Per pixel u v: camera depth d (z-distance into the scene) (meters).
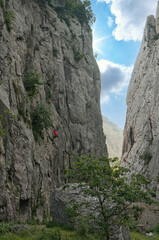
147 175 57.59
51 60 43.47
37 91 31.30
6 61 23.39
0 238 9.62
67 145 42.53
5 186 17.33
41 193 24.44
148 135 67.44
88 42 62.72
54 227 12.86
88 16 65.00
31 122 27.34
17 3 34.19
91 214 10.27
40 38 42.84
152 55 77.94
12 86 23.70
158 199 40.94
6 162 18.50
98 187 9.35
